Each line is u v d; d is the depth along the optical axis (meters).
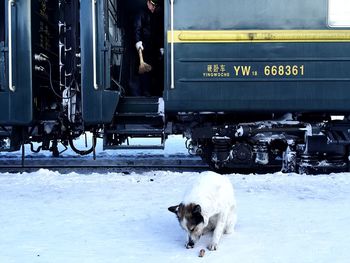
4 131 10.12
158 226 6.10
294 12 9.46
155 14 11.09
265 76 9.48
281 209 6.89
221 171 10.78
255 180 8.98
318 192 8.05
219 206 5.18
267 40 9.46
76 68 10.20
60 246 5.34
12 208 7.10
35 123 10.26
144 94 11.41
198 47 9.49
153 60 11.29
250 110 9.58
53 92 10.75
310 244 5.32
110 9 10.30
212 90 9.50
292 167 10.09
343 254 5.00
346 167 10.11
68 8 10.35
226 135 10.05
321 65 9.47
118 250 5.18
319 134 9.84
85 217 6.56
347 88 9.49
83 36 9.57
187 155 13.25
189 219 5.03
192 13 9.48
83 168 11.31
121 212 6.80
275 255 4.98
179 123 10.51
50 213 6.79
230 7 9.48
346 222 6.20
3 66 9.73
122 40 11.41
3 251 5.17
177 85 9.51
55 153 12.33
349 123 10.13
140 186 8.59
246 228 5.94
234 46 9.48
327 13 9.46
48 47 11.37
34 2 10.02
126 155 13.34
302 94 9.48
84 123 9.84
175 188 8.38
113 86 10.39
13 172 10.77
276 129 9.91
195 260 4.84
